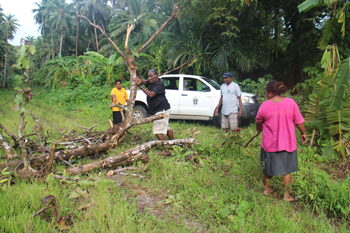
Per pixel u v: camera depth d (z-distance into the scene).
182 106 7.73
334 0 4.38
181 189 3.07
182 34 11.92
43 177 3.09
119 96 6.23
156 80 4.64
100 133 5.10
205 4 11.05
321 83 4.33
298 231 2.20
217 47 11.29
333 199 2.69
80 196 2.82
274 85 2.83
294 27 10.44
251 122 7.75
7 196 2.55
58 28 53.53
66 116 9.40
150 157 4.02
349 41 7.58
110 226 2.19
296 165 2.83
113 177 3.49
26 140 4.25
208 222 2.40
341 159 4.38
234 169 3.52
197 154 4.15
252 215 2.42
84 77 15.17
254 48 12.92
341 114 4.25
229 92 5.46
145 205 2.74
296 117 2.82
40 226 2.14
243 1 9.21
